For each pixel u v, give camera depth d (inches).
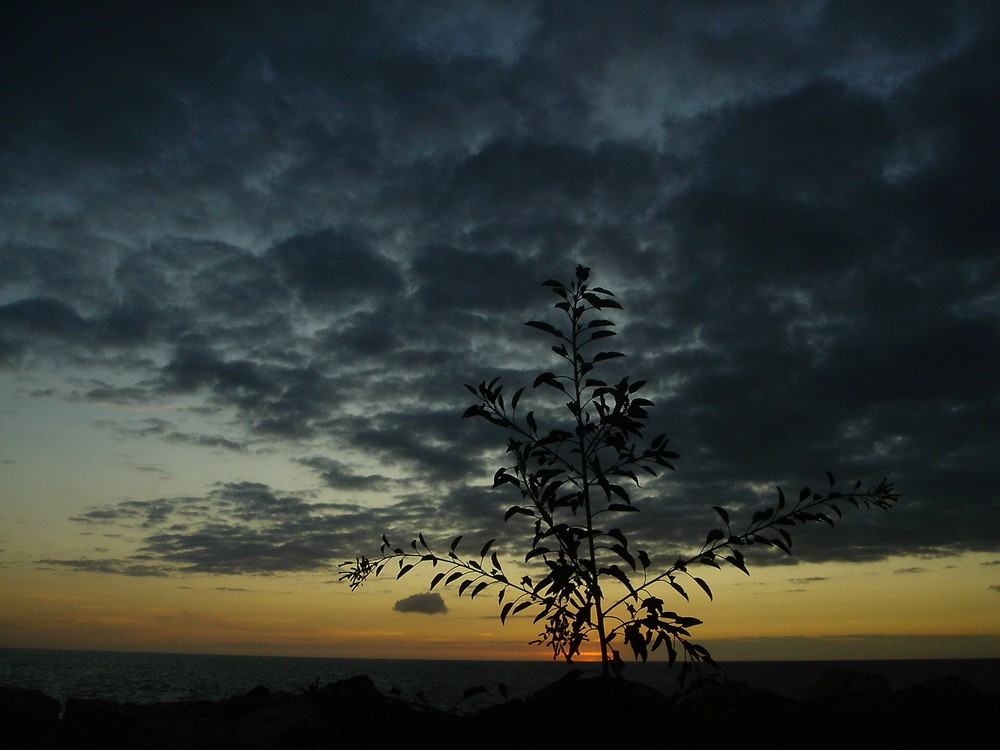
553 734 138.3
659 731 133.2
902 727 171.5
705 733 131.4
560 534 131.0
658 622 129.5
